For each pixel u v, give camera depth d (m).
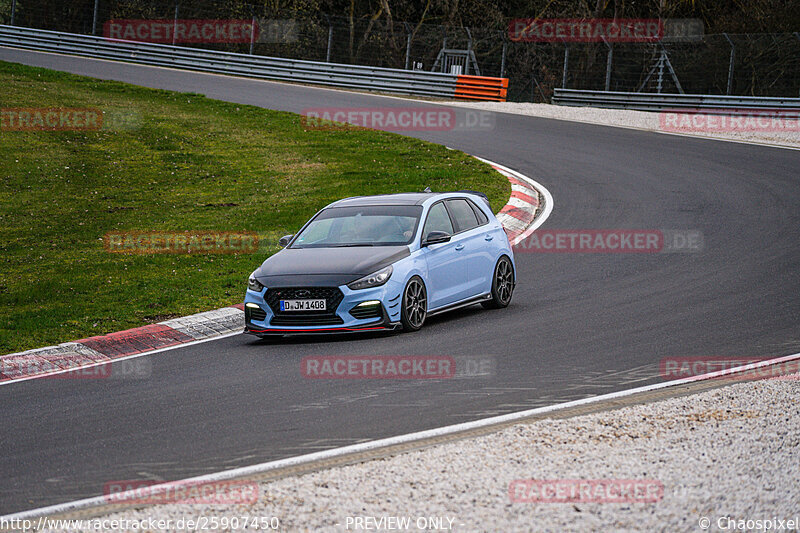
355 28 179.88
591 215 61.16
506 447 20.92
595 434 21.77
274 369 31.28
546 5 175.00
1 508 19.11
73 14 172.25
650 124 108.25
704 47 152.88
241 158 85.19
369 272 35.50
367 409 25.73
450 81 132.50
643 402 25.34
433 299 37.66
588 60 161.62
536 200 66.56
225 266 51.16
